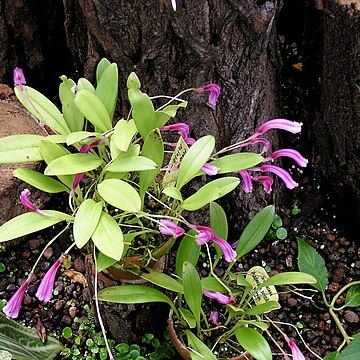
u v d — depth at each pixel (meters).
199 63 0.71
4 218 0.78
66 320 0.79
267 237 0.86
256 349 0.63
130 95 0.57
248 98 0.76
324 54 0.77
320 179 0.88
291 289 0.81
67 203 0.88
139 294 0.63
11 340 0.65
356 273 0.83
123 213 0.61
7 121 0.81
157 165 0.59
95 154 0.63
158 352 0.75
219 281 0.66
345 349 0.65
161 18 0.68
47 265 0.84
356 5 0.70
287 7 0.88
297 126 0.60
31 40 0.94
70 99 0.62
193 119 0.76
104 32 0.70
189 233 0.69
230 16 0.68
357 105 0.75
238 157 0.62
